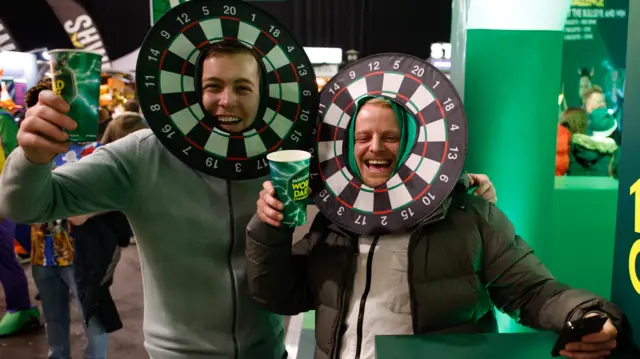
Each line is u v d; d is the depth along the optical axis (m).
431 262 1.12
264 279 1.11
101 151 1.20
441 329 1.11
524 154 1.66
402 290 1.13
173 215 1.21
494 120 1.65
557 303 1.00
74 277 2.26
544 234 1.72
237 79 1.18
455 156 1.15
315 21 5.00
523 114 1.64
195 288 1.23
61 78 0.91
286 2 4.95
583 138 2.28
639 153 0.81
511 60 1.61
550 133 1.66
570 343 0.86
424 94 1.18
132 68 5.00
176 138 1.18
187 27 1.17
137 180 1.21
